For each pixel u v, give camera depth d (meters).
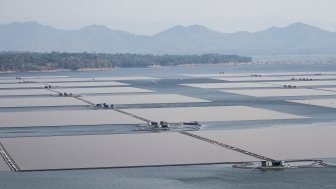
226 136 139.38
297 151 120.69
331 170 105.81
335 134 141.25
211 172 105.19
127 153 120.19
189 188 96.19
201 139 135.62
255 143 129.75
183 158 115.38
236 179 100.69
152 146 127.38
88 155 118.62
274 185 96.94
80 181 99.81
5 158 116.75
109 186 97.00
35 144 130.88
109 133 146.00
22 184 98.19
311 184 97.19
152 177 102.25
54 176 103.06
